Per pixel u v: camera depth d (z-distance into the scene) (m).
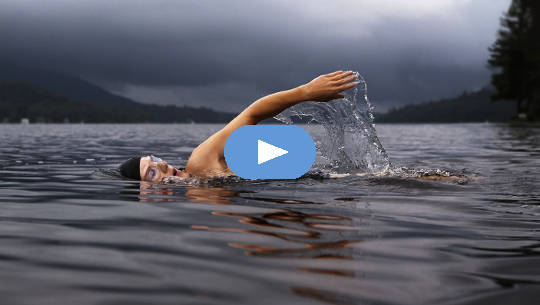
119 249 1.86
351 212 2.65
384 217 2.52
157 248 1.87
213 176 4.11
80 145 11.63
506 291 1.42
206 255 1.76
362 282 1.48
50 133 24.16
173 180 4.09
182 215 2.55
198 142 14.12
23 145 11.34
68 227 2.27
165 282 1.46
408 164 6.36
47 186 3.86
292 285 1.44
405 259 1.75
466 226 2.33
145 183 3.99
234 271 1.57
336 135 4.68
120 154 8.42
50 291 1.38
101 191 3.53
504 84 49.94
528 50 47.56
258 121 4.22
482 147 10.22
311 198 3.13
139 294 1.36
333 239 2.02
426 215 2.60
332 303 1.30
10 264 1.65
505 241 2.04
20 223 2.37
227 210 2.69
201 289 1.40
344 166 4.66
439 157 7.63
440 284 1.48
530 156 7.55
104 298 1.32
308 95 4.03
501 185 3.85
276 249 1.85
